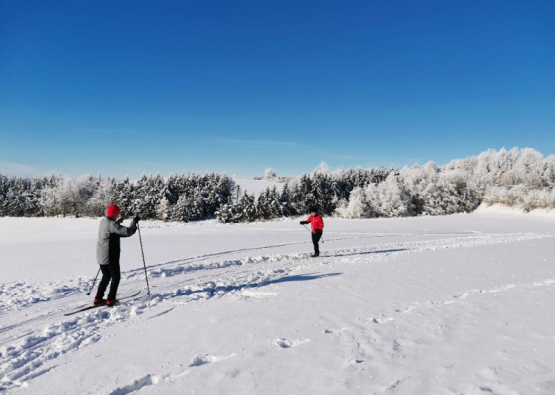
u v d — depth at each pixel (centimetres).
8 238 3534
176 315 549
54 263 1304
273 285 750
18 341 485
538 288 584
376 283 688
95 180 7775
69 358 404
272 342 390
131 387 318
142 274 998
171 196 6481
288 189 6431
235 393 284
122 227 659
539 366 291
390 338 379
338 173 7900
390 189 5831
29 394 321
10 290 821
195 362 357
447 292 583
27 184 8538
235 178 9919
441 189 6106
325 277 800
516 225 3481
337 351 351
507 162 9575
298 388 283
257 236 2453
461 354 327
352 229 3131
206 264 1173
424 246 1600
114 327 517
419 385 273
